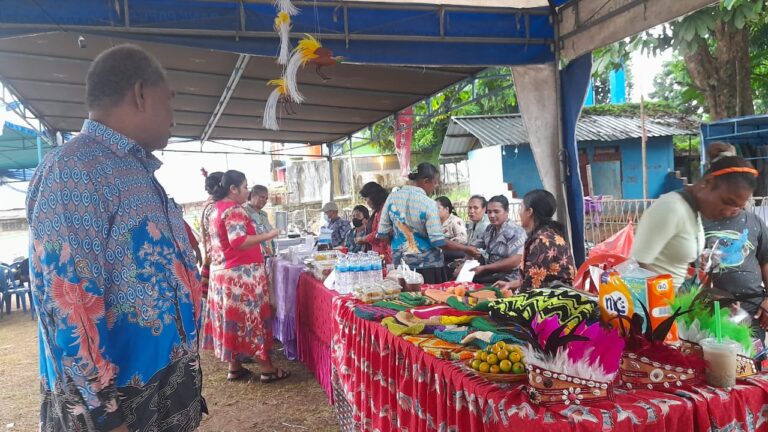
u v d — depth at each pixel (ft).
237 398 11.57
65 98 22.18
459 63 13.85
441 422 5.00
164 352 3.85
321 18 12.75
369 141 31.83
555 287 6.17
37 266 3.26
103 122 3.81
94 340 3.30
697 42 20.71
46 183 3.32
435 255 11.93
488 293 7.95
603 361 3.92
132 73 3.82
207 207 13.99
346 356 8.32
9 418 11.45
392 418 6.35
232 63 17.42
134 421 3.66
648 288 4.23
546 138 14.65
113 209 3.59
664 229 5.64
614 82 55.31
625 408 3.75
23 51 15.60
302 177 57.06
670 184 35.99
